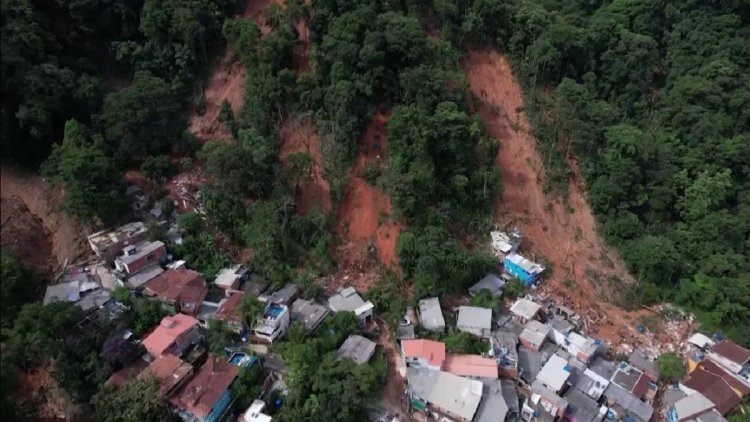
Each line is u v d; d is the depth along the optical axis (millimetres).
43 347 32688
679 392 40094
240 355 37156
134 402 32031
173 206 46625
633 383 39500
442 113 47469
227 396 34781
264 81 49469
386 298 43062
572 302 46938
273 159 47188
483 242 49531
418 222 46438
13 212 41281
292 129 49594
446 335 41625
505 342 40844
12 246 39312
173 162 49531
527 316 43344
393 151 47469
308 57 51500
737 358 41844
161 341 35938
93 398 33062
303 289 43406
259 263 44031
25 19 44656
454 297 45562
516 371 39500
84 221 42594
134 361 35531
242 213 46094
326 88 49062
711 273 48375
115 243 41281
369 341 39500
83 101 46406
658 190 51719
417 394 36938
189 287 40031
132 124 45750
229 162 44438
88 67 49500
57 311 34781
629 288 48875
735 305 45656
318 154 48875
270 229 44500
